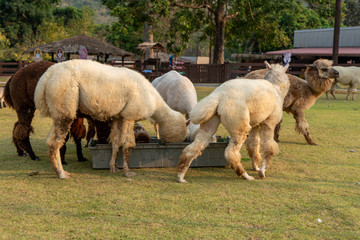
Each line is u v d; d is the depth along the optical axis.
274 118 6.17
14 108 7.10
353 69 18.25
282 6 25.66
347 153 7.96
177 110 7.64
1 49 39.84
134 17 25.20
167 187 5.61
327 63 8.61
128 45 40.34
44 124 11.15
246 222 4.38
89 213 4.57
